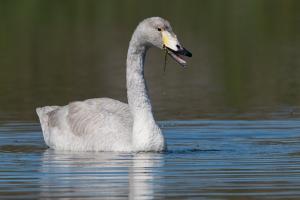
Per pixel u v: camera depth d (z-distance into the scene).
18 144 17.62
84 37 37.22
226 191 12.85
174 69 30.23
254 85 26.30
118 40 36.22
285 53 32.91
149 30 16.52
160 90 25.70
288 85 26.16
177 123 19.95
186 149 16.67
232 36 37.03
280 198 12.40
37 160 15.62
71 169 14.66
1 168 14.82
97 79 27.80
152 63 31.83
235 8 43.69
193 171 14.39
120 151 16.41
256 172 14.25
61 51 34.09
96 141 16.64
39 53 33.72
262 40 36.00
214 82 27.16
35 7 43.28
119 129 16.62
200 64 30.86
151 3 44.53
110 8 43.31
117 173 14.27
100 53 33.34
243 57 32.19
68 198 12.55
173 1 45.47
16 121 20.44
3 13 42.00
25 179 13.88
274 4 44.38
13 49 34.78
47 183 13.56
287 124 19.61
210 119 20.47
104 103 17.50
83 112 17.19
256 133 18.55
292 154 15.97
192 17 41.22
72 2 44.53
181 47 16.28
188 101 23.48
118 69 29.81
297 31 38.03
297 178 13.72
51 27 39.72
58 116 17.64
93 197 12.59
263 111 21.56
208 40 35.94
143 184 13.38
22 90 25.77
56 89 25.89
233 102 23.20
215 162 15.21
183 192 12.81
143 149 16.28
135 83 16.69
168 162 15.24
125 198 12.50
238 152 16.28
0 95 24.86
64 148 17.02
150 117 16.45
